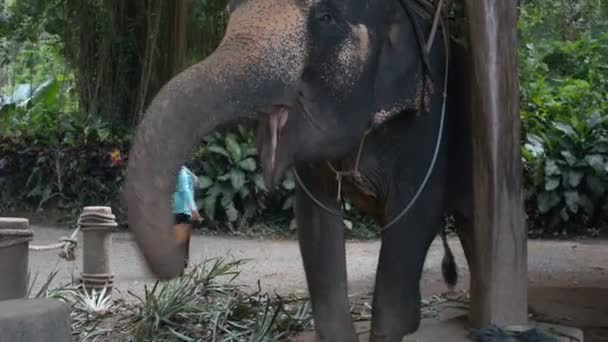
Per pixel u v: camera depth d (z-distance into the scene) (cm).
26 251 479
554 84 1644
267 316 565
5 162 1444
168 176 311
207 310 582
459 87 507
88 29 1562
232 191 1332
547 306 696
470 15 486
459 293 690
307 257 479
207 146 1352
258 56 358
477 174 492
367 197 493
